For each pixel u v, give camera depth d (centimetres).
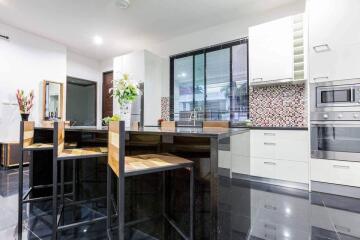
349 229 179
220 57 435
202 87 460
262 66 320
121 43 521
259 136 310
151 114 480
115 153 116
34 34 475
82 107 624
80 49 565
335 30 253
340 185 252
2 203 234
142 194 190
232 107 418
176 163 130
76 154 162
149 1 341
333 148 256
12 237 166
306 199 245
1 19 407
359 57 241
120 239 106
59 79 524
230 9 365
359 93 240
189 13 379
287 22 302
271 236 168
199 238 148
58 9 369
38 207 225
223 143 135
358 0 242
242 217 200
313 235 170
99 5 354
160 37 487
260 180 308
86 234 171
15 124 447
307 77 287
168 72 504
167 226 175
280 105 341
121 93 228
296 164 284
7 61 436
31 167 257
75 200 229
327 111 259
